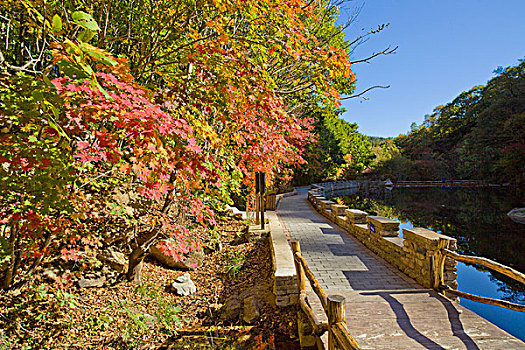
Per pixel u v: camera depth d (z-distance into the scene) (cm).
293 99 703
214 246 736
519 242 1279
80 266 479
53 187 262
